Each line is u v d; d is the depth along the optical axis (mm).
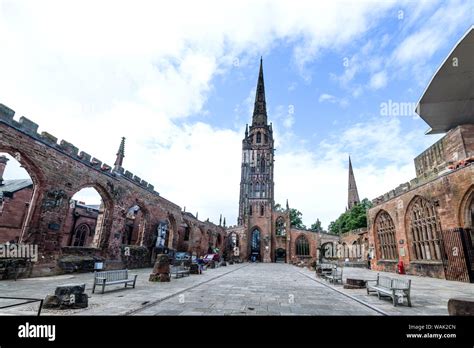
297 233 59750
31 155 13891
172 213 31484
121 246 21578
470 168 14828
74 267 16344
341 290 11711
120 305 7395
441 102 18016
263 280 16297
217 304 8031
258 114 89062
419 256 19844
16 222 25156
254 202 63969
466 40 12867
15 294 8672
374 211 27141
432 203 17781
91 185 18891
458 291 11250
